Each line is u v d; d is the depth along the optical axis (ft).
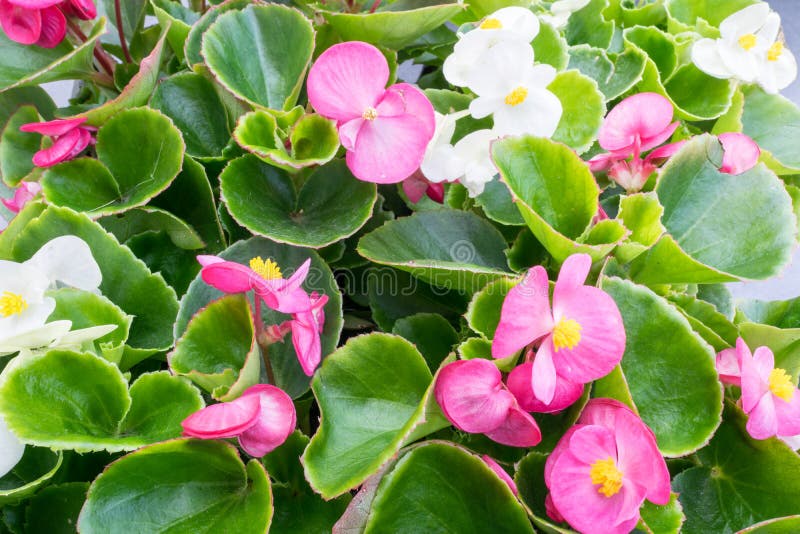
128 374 0.90
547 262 0.98
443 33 1.29
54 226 0.94
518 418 0.81
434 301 1.05
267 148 0.97
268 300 0.84
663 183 0.97
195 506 0.83
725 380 0.90
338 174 1.03
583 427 0.77
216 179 1.11
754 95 1.24
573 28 1.27
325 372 0.88
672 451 0.84
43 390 0.83
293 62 1.10
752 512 0.86
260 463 0.84
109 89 1.20
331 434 0.86
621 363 0.87
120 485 0.81
